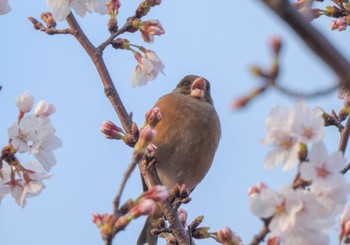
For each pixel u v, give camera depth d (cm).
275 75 443
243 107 443
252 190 627
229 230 743
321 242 609
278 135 604
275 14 432
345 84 447
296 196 602
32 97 797
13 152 772
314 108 615
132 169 642
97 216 649
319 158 592
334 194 604
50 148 789
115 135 989
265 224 610
